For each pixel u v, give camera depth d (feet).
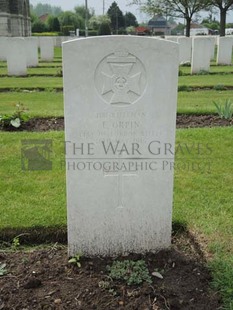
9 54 50.08
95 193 10.66
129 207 10.85
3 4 119.55
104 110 10.03
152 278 10.27
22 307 9.32
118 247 11.16
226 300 9.34
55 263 10.98
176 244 12.11
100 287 9.91
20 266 10.85
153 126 10.26
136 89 9.94
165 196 10.85
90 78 9.75
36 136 21.65
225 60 66.59
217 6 110.11
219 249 11.31
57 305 9.35
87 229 10.93
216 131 22.49
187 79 47.19
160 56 9.74
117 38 9.52
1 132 22.89
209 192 15.14
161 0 116.47
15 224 12.74
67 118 10.02
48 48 76.38
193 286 9.96
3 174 16.81
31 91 39.40
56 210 13.61
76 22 235.61
